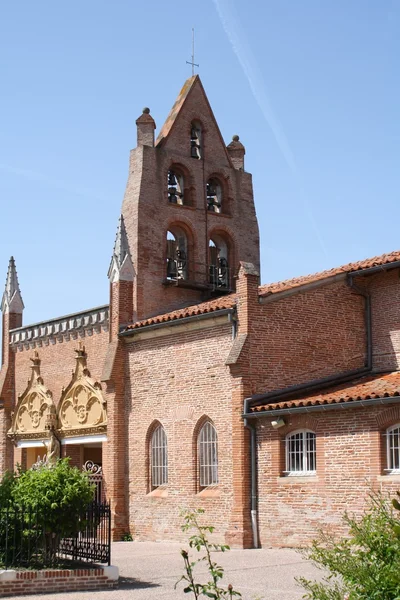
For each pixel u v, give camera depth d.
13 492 22.38
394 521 12.64
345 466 27.06
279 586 20.00
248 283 30.77
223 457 30.83
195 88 43.09
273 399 30.34
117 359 36.16
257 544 29.16
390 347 33.03
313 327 32.25
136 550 29.89
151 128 40.62
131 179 40.19
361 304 34.00
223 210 43.06
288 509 28.45
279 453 29.00
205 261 41.41
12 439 43.97
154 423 34.47
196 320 32.53
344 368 32.91
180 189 42.12
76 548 23.09
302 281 33.53
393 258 32.44
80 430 38.84
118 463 35.38
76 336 40.28
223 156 43.41
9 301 45.75
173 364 33.78
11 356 45.19
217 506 30.73
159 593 19.62
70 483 22.41
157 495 33.69
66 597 19.19
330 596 12.77
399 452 25.98
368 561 12.18
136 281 38.28
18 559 21.95
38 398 42.56
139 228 39.03
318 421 28.03
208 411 31.78
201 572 23.02
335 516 27.06
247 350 30.22
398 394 25.75
